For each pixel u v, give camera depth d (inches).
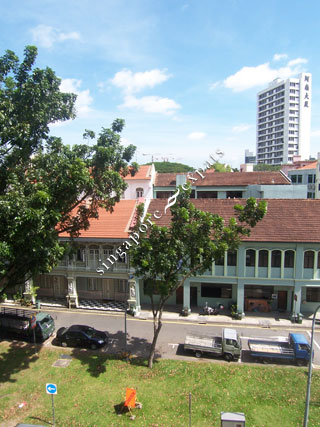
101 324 1015.0
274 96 4982.8
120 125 812.6
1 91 670.5
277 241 997.2
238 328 981.8
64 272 1136.8
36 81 708.7
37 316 927.7
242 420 501.0
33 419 588.7
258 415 599.8
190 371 741.9
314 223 1040.2
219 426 571.8
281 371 745.0
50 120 764.6
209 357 815.1
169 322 1024.9
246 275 1037.2
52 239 629.3
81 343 862.5
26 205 566.6
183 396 654.5
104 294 1192.2
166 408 618.8
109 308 1133.1
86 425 572.1
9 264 666.2
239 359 805.2
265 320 1027.3
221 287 1120.8
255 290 1103.0
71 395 660.1
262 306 1087.6
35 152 763.4
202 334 858.8
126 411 608.4
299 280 1010.1
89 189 738.2
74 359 802.8
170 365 768.9
